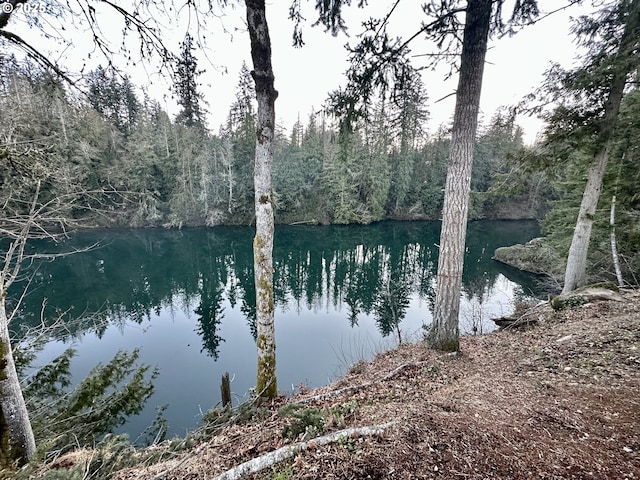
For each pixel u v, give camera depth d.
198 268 22.00
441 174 35.12
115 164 16.67
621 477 2.22
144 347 11.16
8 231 3.83
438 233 31.50
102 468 3.08
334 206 33.91
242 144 31.53
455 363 5.05
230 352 10.81
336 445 2.63
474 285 16.19
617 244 10.12
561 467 2.34
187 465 2.93
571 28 6.41
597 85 6.41
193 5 3.26
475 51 4.22
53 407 5.44
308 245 28.14
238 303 16.16
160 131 30.38
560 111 7.01
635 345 4.44
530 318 7.39
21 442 3.56
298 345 10.86
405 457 2.46
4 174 3.79
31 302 14.75
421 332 10.73
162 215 29.95
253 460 2.51
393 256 25.14
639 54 5.25
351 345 10.48
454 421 3.00
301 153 34.22
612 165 8.89
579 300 7.14
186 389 8.53
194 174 31.09
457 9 4.12
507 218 36.62
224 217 31.95
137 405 5.84
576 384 3.70
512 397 3.56
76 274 19.23
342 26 4.04
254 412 4.38
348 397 4.32
